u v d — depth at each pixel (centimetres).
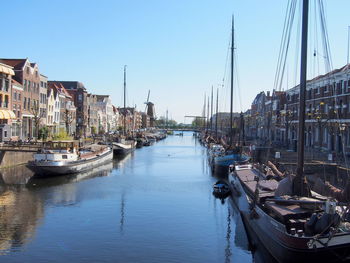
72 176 3616
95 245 1636
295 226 1258
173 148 8619
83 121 8825
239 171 2888
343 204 1444
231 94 4312
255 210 1658
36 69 6022
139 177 3684
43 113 5778
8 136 4881
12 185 3048
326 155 3822
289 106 6419
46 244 1639
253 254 1559
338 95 4412
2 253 1523
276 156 3422
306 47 1477
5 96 4847
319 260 1187
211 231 1877
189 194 2834
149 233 1823
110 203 2469
